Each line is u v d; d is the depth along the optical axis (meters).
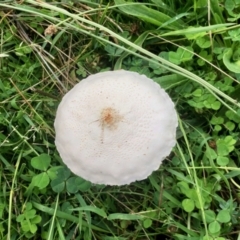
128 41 0.22
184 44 0.25
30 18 0.25
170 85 0.23
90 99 0.20
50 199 0.23
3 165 0.23
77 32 0.25
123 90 0.20
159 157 0.20
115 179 0.20
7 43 0.25
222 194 0.23
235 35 0.23
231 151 0.23
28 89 0.24
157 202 0.23
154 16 0.24
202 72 0.24
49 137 0.24
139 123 0.20
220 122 0.23
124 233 0.23
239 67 0.23
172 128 0.20
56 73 0.25
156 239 0.23
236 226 0.22
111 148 0.20
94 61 0.25
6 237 0.22
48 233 0.22
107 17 0.25
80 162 0.20
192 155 0.23
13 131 0.24
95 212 0.22
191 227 0.22
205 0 0.24
